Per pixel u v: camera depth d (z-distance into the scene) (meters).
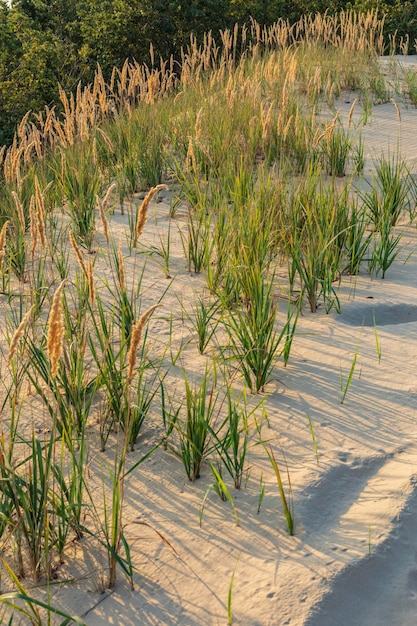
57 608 2.89
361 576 2.96
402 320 5.32
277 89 11.69
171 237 7.05
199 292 5.76
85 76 21.20
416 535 3.20
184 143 9.37
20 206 4.69
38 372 4.25
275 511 3.33
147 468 3.70
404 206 7.29
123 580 3.01
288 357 4.66
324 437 3.83
